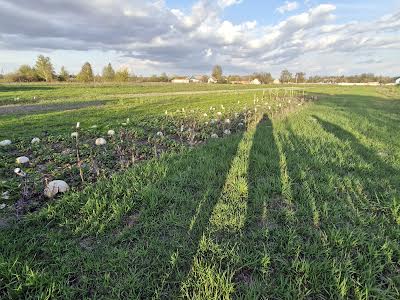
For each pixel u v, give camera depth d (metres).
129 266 3.31
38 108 18.84
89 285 3.05
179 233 3.91
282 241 3.71
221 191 5.21
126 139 9.30
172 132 10.77
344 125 11.77
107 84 64.12
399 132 10.88
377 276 3.20
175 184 5.46
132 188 5.17
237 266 3.31
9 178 5.91
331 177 5.72
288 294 2.87
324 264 3.26
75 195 4.84
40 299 2.77
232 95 34.62
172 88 54.19
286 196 5.02
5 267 3.11
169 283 3.08
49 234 3.80
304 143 8.55
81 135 10.12
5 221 4.24
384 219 4.23
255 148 7.86
